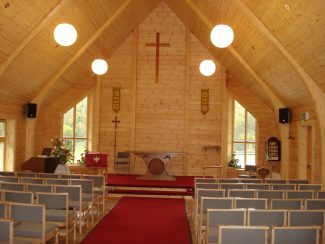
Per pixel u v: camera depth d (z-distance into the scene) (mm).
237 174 13141
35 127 12633
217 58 13516
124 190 11148
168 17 13969
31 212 4785
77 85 13703
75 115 13891
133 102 13789
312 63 8016
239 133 13938
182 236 6703
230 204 5535
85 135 14039
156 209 9102
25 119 11586
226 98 13703
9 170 10977
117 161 13430
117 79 13945
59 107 13398
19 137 11289
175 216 8375
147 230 7086
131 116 13789
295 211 4668
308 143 10812
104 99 13930
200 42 13883
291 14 7059
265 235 3799
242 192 6566
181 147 13734
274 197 6531
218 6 9484
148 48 13969
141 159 13719
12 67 9039
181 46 13930
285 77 9797
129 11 12078
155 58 13945
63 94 13477
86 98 13977
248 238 3797
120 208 9141
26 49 8789
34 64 9750
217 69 13781
